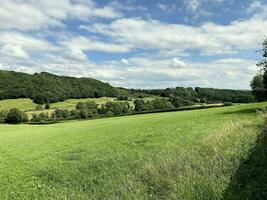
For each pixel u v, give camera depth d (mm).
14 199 16359
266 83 60719
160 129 38094
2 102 169625
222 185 11445
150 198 11789
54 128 80438
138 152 22656
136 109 142125
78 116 136125
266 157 14117
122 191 12953
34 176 21125
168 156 16719
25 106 163875
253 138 18641
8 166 26594
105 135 42531
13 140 55062
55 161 25484
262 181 11312
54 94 174375
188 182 11805
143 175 14750
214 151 16016
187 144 21719
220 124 32844
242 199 10219
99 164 20797
